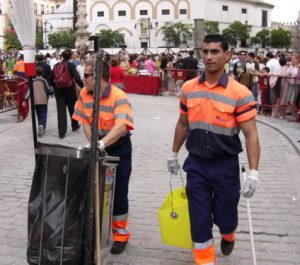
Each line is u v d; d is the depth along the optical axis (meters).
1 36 84.25
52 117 14.32
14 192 6.79
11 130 12.14
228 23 88.75
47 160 3.73
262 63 17.80
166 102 18.67
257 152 3.74
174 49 73.44
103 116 4.25
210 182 3.81
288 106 13.01
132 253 4.64
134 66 25.25
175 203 4.05
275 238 4.99
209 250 3.79
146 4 86.06
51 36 79.75
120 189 4.47
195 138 3.83
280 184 6.95
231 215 3.91
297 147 9.25
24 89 13.32
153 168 8.04
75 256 3.66
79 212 3.65
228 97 3.71
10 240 5.03
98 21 88.50
